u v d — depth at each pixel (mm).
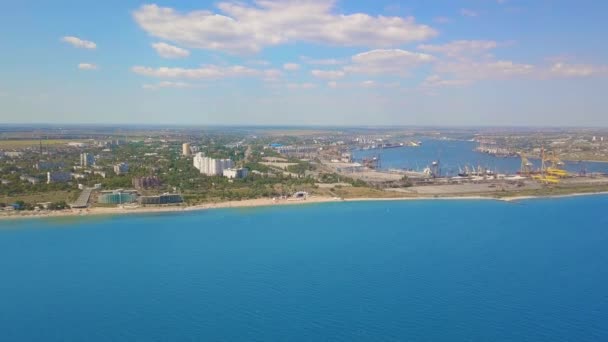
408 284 191375
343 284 191625
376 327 156875
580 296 181000
